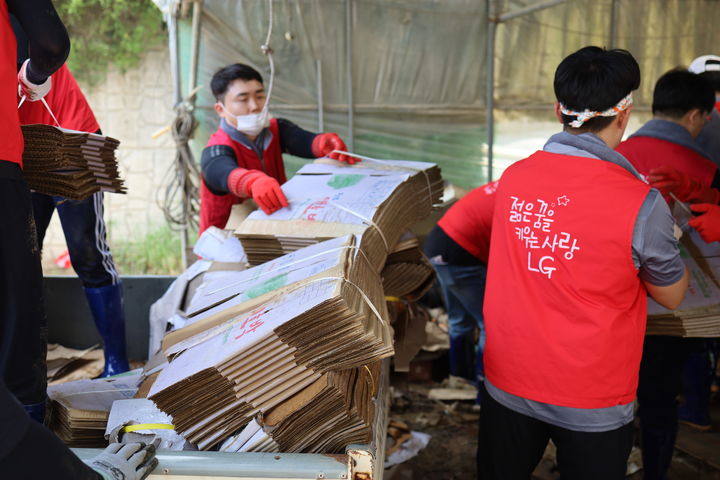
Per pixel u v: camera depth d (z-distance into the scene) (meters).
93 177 1.78
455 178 6.22
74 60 10.33
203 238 2.78
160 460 1.36
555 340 1.77
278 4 5.59
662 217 1.66
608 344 1.72
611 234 1.66
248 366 1.39
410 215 2.38
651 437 2.52
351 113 5.91
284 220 2.03
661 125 2.63
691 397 3.36
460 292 3.48
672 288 1.76
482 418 2.04
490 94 6.06
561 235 1.73
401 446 3.13
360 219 1.96
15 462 1.00
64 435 1.82
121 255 9.53
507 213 1.87
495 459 1.98
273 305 1.53
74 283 3.60
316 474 1.36
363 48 5.85
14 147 1.44
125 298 3.70
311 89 5.85
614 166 1.74
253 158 3.00
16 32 2.26
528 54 6.09
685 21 6.22
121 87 10.52
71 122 2.67
